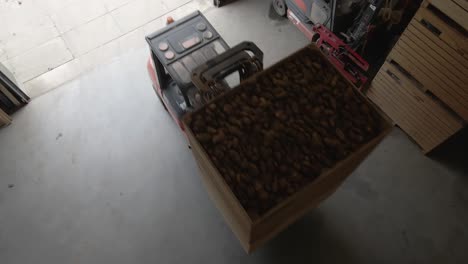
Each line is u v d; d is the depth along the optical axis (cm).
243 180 158
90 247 288
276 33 388
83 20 408
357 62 318
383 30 344
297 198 157
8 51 390
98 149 329
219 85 202
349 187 303
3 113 333
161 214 299
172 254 283
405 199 297
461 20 219
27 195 310
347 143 164
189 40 261
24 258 286
